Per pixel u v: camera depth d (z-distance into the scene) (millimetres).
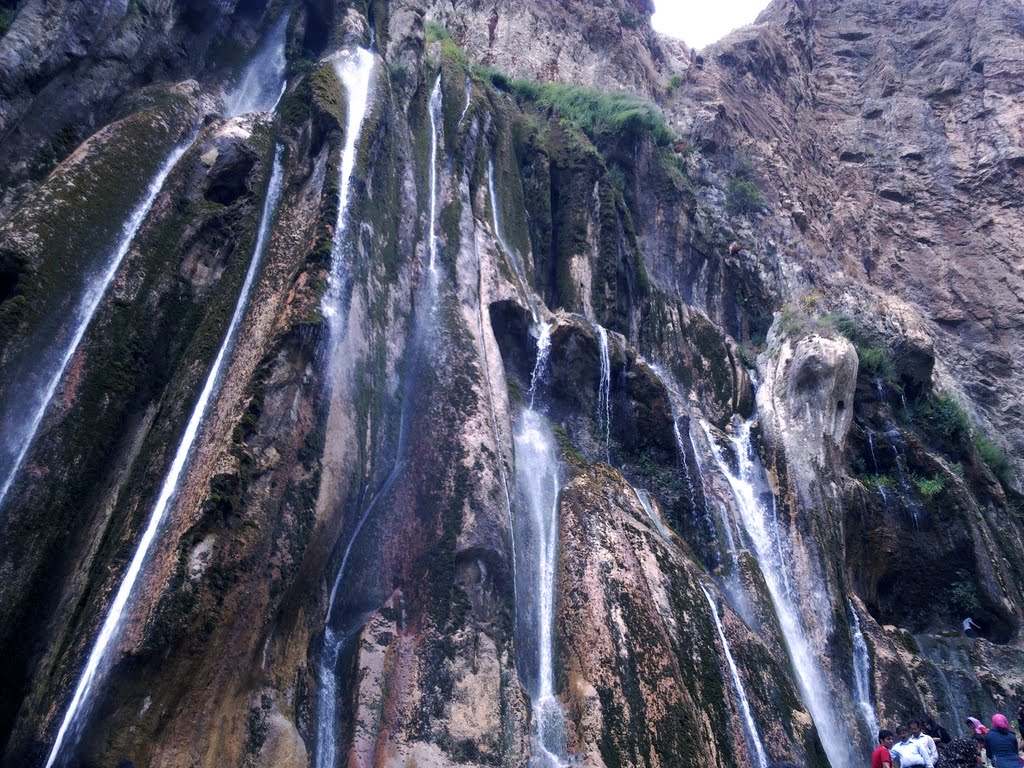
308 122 15984
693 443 19031
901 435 22500
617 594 13414
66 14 15070
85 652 9656
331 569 12102
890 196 37656
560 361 17812
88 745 8930
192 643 9672
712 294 25609
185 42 17641
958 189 37500
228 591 10156
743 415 21781
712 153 30641
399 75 19578
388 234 15625
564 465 15859
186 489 10781
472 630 12070
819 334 22594
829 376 20594
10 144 13938
